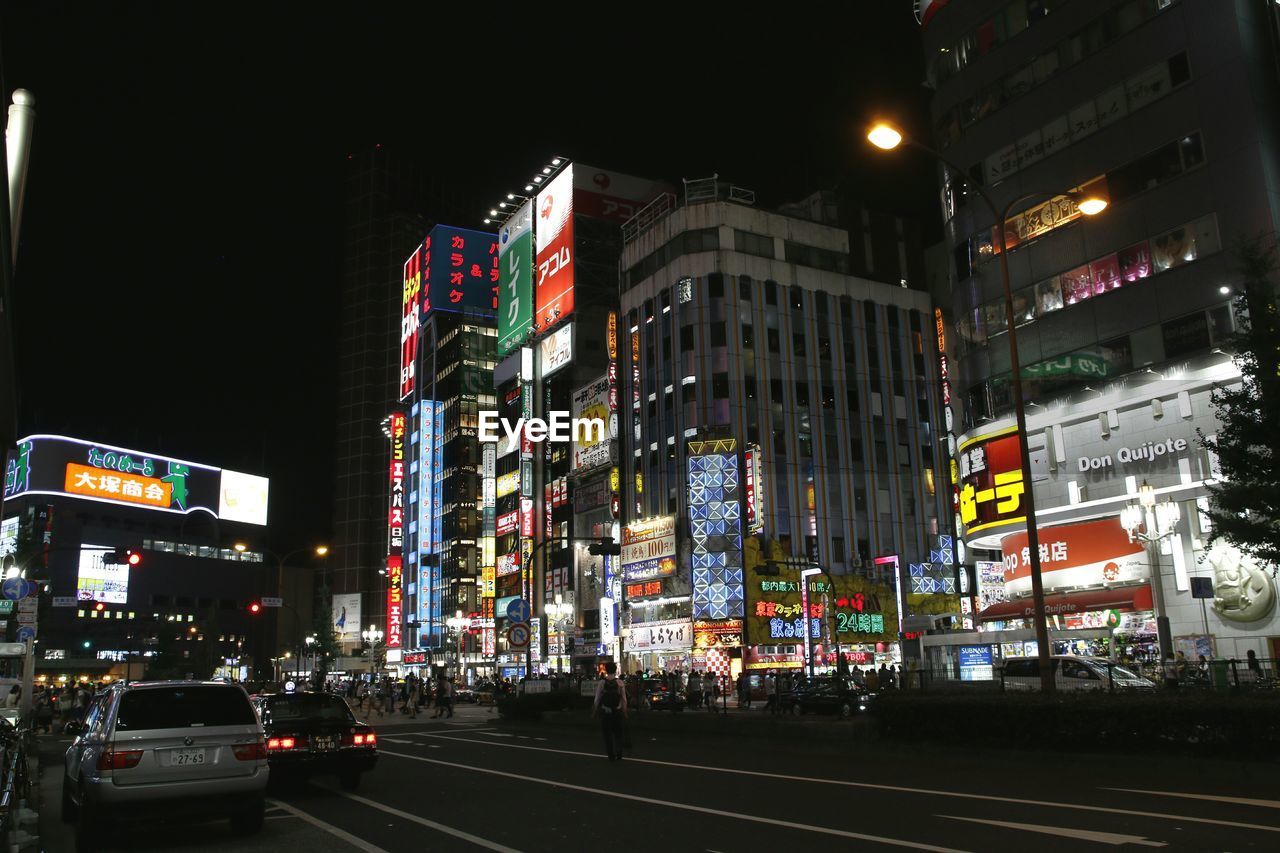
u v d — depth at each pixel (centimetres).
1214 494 2050
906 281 7512
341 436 15900
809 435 6569
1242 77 3148
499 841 1017
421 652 11450
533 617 8206
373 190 16725
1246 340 1961
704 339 6469
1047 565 3634
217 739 1088
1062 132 3750
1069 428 3609
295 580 15238
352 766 1498
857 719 2173
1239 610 3006
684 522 6172
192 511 13938
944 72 4347
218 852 1021
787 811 1155
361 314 16262
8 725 1672
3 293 1828
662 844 964
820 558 6325
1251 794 1199
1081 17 3712
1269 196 3045
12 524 11438
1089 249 3603
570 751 2194
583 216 8769
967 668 3095
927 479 6975
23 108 1917
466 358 12125
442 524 11962
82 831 1041
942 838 945
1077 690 1823
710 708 3491
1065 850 872
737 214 6800
